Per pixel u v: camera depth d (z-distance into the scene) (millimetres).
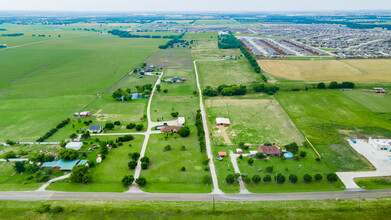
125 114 137000
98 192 79500
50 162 92938
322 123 124625
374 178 85750
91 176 86625
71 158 93625
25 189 80562
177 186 82500
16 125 123688
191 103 153125
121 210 71688
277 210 71750
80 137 111625
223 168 91812
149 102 154375
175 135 115125
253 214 70688
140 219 69375
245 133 116750
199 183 84000
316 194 78688
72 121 128500
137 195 78438
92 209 71938
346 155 98625
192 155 99688
